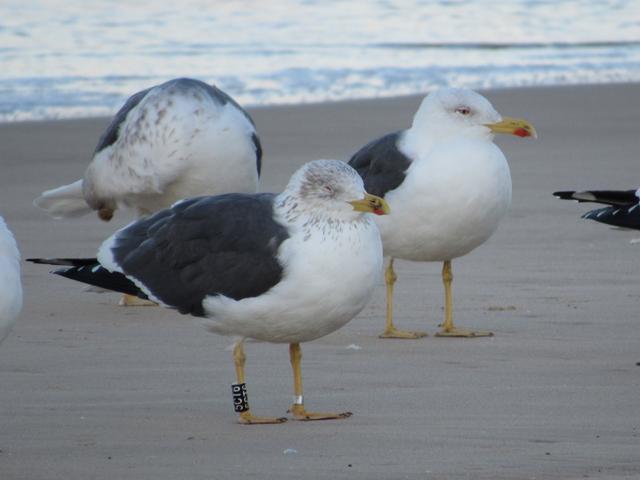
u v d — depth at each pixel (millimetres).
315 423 11008
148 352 13445
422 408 11398
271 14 44094
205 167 15805
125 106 16438
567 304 15297
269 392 12039
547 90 33344
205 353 13422
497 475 9477
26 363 12945
